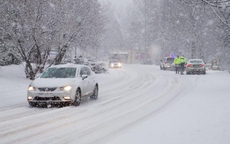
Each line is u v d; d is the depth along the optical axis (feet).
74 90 34.65
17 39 58.75
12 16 57.06
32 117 28.19
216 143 18.76
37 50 63.10
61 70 38.78
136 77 87.20
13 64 81.10
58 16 61.41
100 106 35.53
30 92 33.99
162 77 84.79
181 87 57.62
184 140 19.58
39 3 58.03
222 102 34.35
